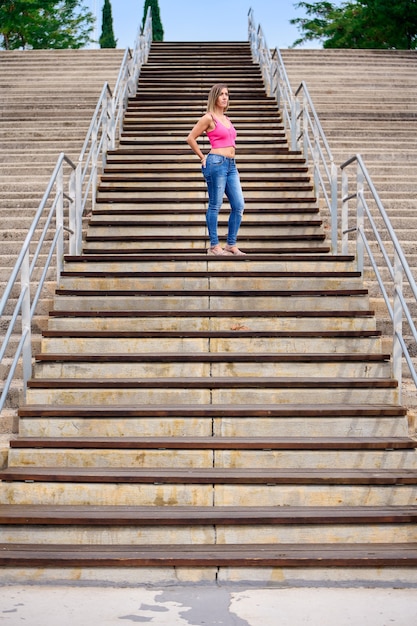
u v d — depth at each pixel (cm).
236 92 1608
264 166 1175
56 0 3459
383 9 2870
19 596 487
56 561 505
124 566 505
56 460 604
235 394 657
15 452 605
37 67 1997
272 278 804
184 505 569
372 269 894
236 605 474
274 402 658
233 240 872
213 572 506
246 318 742
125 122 1380
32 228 693
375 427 632
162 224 972
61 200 838
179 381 659
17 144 1372
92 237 930
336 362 691
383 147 1368
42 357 689
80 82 1856
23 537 538
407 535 544
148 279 802
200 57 1975
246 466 602
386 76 1962
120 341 717
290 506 568
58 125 1496
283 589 500
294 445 602
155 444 602
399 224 1035
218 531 538
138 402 657
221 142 859
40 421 629
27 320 678
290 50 2125
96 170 1077
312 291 772
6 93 1745
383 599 485
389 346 759
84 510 555
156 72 1770
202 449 602
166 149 1209
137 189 1063
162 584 505
